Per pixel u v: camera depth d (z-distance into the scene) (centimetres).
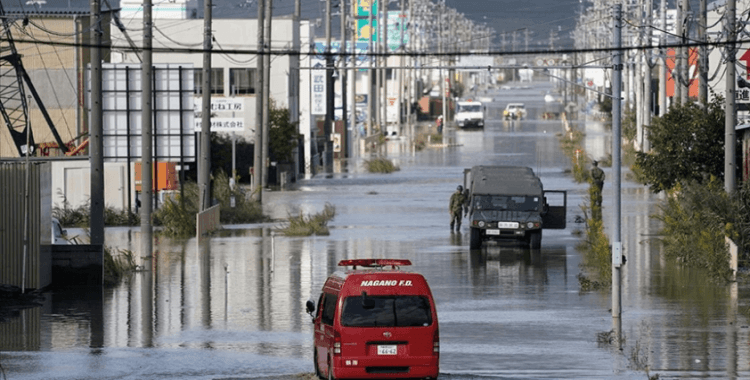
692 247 8200
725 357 5028
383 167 18612
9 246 7038
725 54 9938
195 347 5369
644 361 4931
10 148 15375
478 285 7400
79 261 7488
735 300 6688
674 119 10262
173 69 10712
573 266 8331
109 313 6375
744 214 8138
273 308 6531
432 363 4206
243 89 17675
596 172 12344
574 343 5438
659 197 13825
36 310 6494
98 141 8056
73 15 15175
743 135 9506
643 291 7081
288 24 18100
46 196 7294
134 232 10775
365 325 4184
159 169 12888
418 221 11569
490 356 5112
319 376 4531
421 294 4241
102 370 4762
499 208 9381
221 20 17812
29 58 15338
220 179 12612
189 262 8606
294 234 10431
